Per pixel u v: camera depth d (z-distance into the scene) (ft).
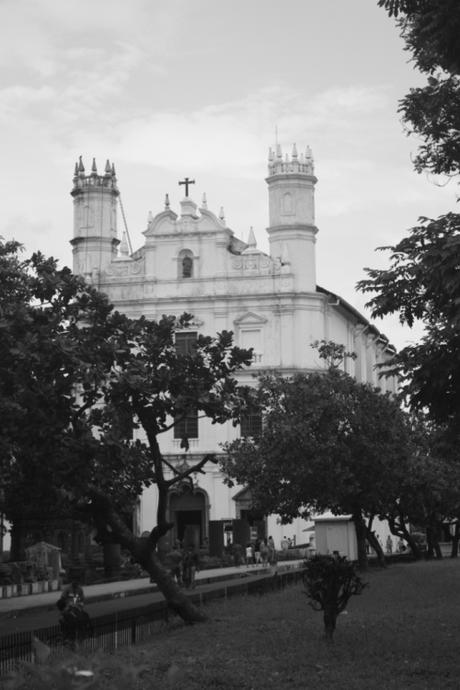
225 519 228.63
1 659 52.34
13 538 149.79
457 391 62.08
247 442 157.38
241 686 46.62
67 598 65.31
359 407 150.51
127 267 254.88
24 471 81.51
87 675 19.17
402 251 60.85
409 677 48.11
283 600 95.81
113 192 258.37
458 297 56.75
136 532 241.76
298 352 246.27
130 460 79.61
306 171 251.39
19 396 75.20
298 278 248.32
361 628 68.90
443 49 59.31
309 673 50.03
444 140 67.00
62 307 80.48
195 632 70.59
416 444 163.53
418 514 188.96
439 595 97.35
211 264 251.19
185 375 78.89
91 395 77.46
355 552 172.14
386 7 59.21
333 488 147.54
